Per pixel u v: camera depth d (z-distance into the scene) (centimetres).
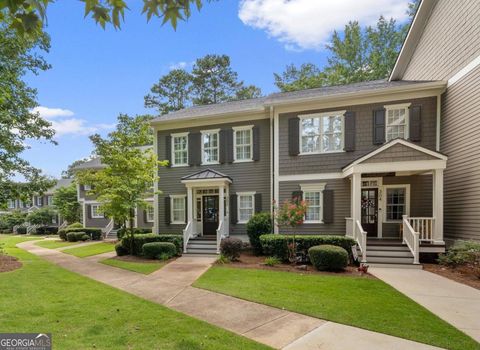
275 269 873
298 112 1230
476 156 886
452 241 1005
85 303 554
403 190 1137
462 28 966
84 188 2461
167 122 1438
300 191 1211
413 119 1096
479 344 376
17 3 181
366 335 407
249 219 1267
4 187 1166
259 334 416
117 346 370
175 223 1429
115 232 2256
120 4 214
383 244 985
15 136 1228
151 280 759
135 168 1187
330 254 829
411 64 1384
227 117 1368
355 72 2519
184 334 411
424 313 487
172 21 232
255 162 1326
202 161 1407
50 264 1024
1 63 1102
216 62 3269
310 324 450
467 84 934
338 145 1180
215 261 1033
